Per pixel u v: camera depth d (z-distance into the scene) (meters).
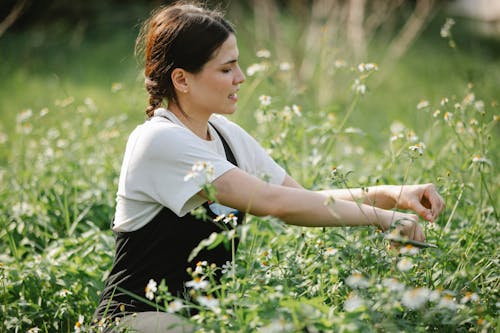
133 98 6.91
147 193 3.24
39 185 5.61
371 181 5.10
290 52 10.54
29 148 6.71
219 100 3.36
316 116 6.44
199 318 2.89
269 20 11.27
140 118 8.29
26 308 4.02
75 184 5.53
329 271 3.24
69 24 16.27
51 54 14.44
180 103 3.42
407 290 2.82
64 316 3.95
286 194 3.17
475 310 3.04
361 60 9.80
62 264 4.30
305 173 5.32
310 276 3.49
